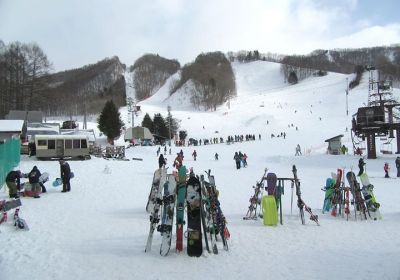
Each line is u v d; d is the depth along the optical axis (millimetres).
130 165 34156
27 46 103938
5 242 9844
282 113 124500
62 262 8500
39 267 8164
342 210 13812
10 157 22109
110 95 184000
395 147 53438
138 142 71625
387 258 8766
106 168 27484
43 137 36188
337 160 38688
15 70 101625
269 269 8109
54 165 30797
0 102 99812
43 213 13516
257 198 13383
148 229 11523
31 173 16953
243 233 11148
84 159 38062
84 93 190250
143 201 16391
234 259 8781
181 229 9422
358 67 174000
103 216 13258
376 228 11758
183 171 10516
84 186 20719
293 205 16094
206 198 9773
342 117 104750
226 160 44875
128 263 8492
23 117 63750
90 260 8656
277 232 11273
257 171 32688
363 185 13328
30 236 10477
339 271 7941
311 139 67188
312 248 9648
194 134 96375
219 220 9680
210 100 171125
